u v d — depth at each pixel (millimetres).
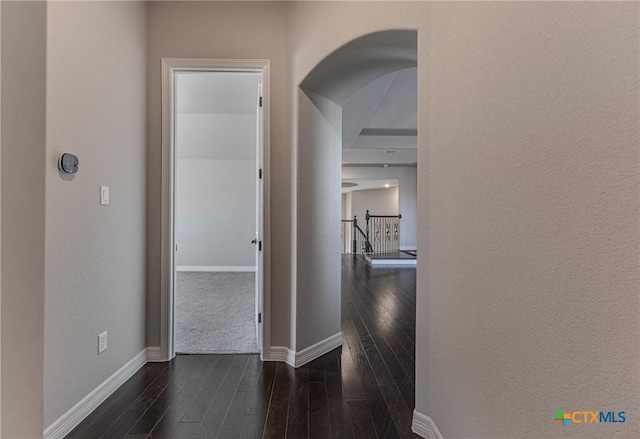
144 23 2314
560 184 775
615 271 641
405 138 5637
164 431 1580
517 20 933
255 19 2381
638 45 599
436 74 1455
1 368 553
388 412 1749
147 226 2350
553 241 796
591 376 692
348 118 4148
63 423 1541
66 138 1557
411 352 2541
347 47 1884
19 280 586
